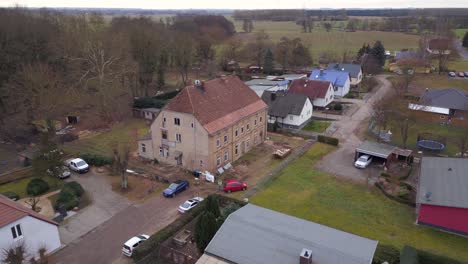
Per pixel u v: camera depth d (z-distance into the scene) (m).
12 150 59.19
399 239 36.25
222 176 50.16
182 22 168.50
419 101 75.50
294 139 64.75
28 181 48.91
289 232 28.77
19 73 66.31
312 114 80.12
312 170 52.06
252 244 27.72
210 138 48.44
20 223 30.98
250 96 60.03
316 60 147.75
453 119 70.12
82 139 64.50
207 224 31.39
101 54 73.81
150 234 37.16
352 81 103.75
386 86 105.38
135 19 127.62
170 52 103.94
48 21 89.62
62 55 77.75
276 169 51.94
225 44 159.75
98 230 37.84
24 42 73.56
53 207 41.88
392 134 66.06
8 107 68.62
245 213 31.73
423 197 38.56
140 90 95.06
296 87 85.88
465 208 36.03
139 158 55.81
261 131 62.22
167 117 51.25
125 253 33.66
